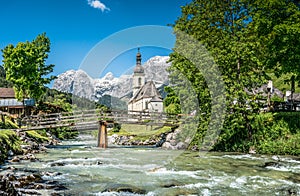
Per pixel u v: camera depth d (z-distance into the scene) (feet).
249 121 76.02
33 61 134.10
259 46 79.20
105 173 38.75
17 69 130.11
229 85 72.84
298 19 72.84
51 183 33.71
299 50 72.28
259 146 69.41
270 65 78.89
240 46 74.90
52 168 44.19
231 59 74.08
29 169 43.37
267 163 50.03
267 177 38.42
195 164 47.67
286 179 37.40
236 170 43.11
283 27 71.51
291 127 71.10
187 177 37.14
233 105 74.02
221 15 83.51
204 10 83.92
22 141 74.23
